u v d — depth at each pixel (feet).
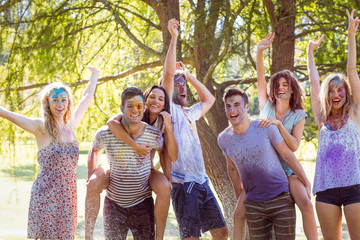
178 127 15.28
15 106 26.96
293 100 14.94
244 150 13.94
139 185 14.12
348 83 14.40
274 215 13.94
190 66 32.37
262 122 13.88
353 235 13.57
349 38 14.44
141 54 34.30
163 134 14.48
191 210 14.87
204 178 15.57
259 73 16.37
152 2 28.84
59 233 14.07
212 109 29.99
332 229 13.87
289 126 14.84
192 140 15.46
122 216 14.57
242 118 13.88
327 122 14.28
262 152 13.75
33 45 26.32
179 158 15.10
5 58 26.96
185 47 28.73
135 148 13.55
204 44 24.47
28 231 14.10
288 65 27.27
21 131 26.61
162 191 14.11
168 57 15.35
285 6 26.58
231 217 21.99
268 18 28.37
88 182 14.15
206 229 15.57
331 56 30.27
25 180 50.70
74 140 14.74
